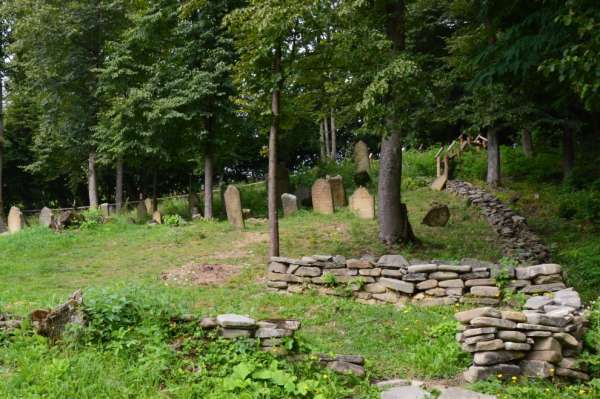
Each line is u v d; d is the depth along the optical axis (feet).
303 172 78.69
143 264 37.58
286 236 43.34
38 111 89.66
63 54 69.77
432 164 67.36
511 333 15.72
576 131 58.03
